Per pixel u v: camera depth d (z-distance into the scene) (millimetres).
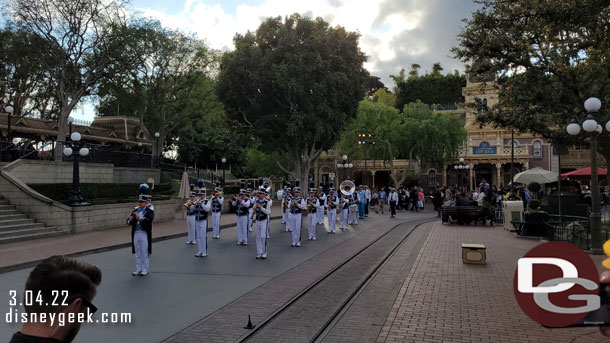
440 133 42562
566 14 12094
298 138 30016
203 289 8695
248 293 8375
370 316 6969
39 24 26312
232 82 29906
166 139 57594
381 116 43656
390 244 15484
